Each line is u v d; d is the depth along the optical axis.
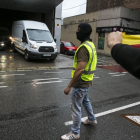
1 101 4.21
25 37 10.80
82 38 2.57
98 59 15.21
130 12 18.97
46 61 11.05
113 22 18.84
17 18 23.38
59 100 4.47
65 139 2.67
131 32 19.70
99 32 21.22
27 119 3.36
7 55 12.62
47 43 10.41
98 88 5.87
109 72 9.09
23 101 4.28
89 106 3.07
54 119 3.41
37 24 11.65
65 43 17.53
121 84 6.57
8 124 3.13
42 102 4.28
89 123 3.25
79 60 2.34
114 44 0.93
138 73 0.78
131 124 3.36
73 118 2.65
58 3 13.26
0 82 5.95
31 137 2.77
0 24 23.62
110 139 2.82
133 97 5.04
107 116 3.68
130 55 0.81
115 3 24.47
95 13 21.59
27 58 10.45
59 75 7.60
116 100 4.72
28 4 13.60
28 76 7.09
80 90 2.58
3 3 13.38
